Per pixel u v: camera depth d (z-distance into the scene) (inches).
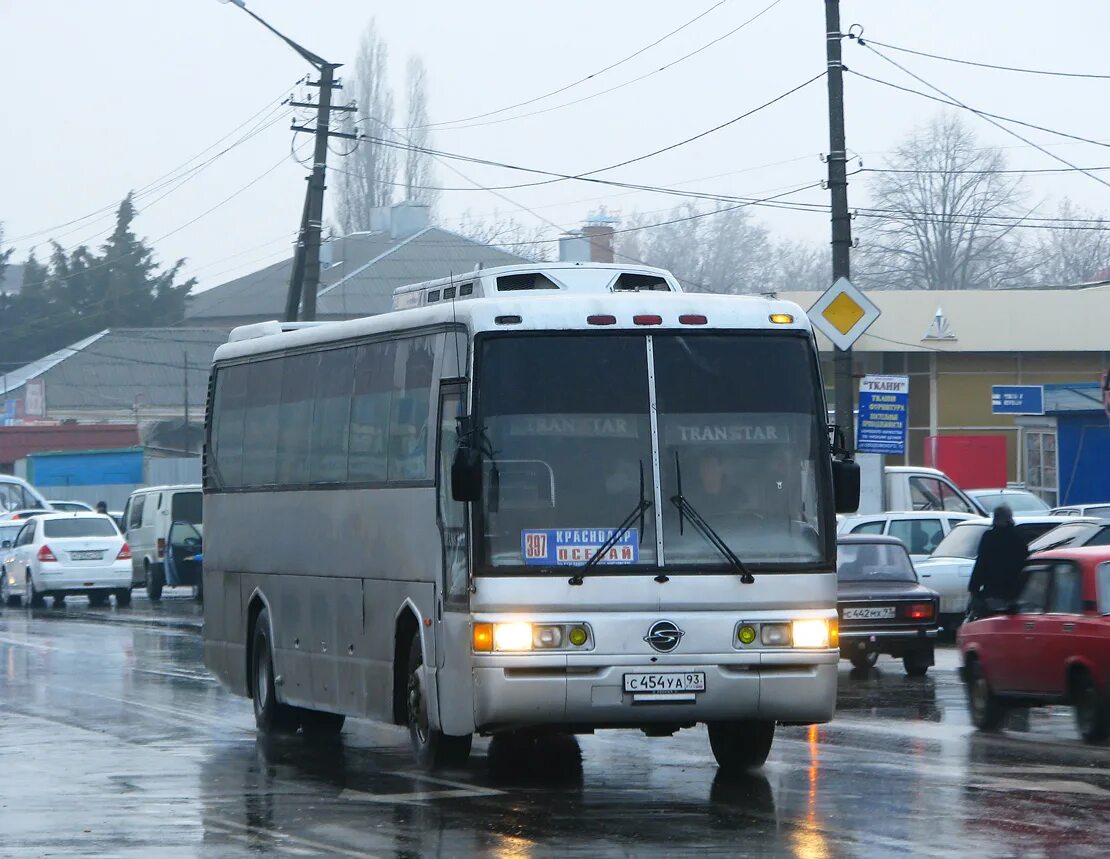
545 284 1090.1
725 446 869.8
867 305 1907.0
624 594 844.0
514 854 691.4
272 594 1175.6
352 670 1038.4
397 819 791.1
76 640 2100.1
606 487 856.9
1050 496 3437.5
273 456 1183.6
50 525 2856.8
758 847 698.8
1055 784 883.4
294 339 1157.7
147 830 767.1
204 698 1423.5
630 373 872.9
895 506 2417.6
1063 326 4264.3
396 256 6043.3
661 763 992.9
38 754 1061.1
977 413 4343.0
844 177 1924.2
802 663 852.6
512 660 835.4
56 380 6437.0
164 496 2940.5
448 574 891.4
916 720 1228.5
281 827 772.6
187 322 7214.6
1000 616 1160.8
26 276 7421.3
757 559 858.1
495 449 856.3
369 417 1023.0
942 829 740.7
